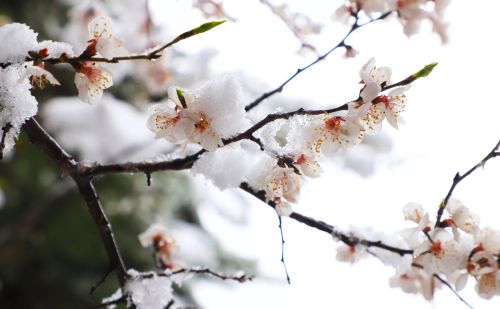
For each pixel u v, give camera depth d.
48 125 1.63
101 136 1.55
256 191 0.82
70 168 0.83
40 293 1.87
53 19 1.77
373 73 0.78
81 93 0.80
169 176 1.88
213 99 0.78
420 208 0.83
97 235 1.84
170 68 1.29
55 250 1.86
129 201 1.81
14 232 1.73
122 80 1.70
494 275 0.81
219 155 0.81
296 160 0.80
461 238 0.82
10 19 1.71
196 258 1.80
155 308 0.85
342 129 0.79
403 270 0.83
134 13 1.12
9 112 0.79
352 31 0.84
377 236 0.84
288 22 0.98
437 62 0.78
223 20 0.77
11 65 0.78
